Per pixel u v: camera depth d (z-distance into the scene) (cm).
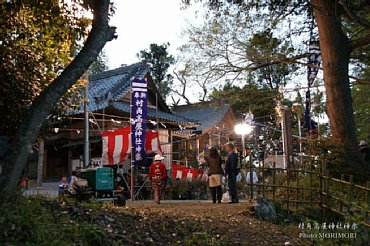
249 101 1698
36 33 926
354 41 1295
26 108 845
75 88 977
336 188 963
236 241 661
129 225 641
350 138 1220
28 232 475
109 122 2278
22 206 528
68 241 486
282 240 716
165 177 1330
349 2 1343
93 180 1073
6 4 822
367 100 2266
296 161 1344
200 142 2941
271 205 945
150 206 1092
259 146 2538
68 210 608
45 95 595
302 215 948
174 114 2716
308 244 712
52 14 878
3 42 843
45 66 941
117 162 1550
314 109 1800
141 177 1714
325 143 1195
